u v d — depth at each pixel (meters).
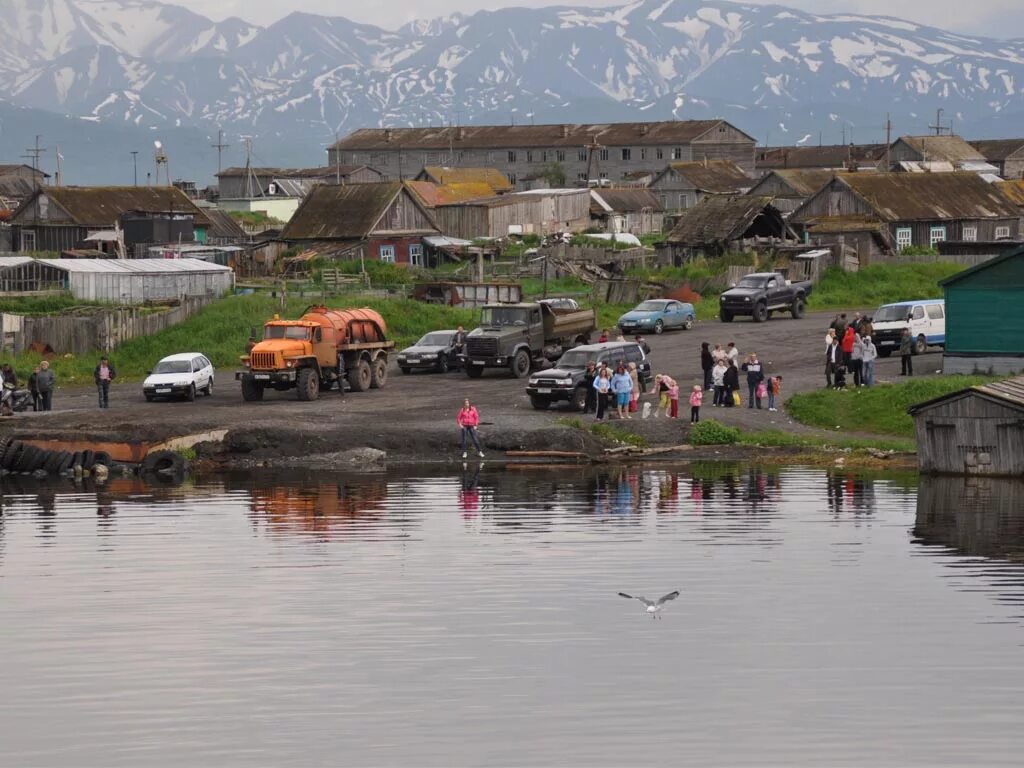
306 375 168.00
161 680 71.50
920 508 113.38
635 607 83.69
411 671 72.56
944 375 165.12
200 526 109.38
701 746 62.75
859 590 87.25
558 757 61.75
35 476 138.25
